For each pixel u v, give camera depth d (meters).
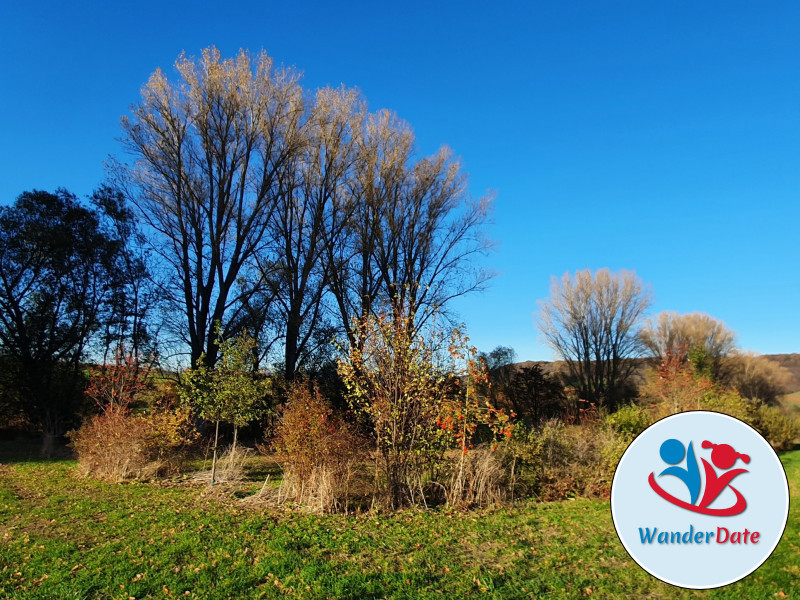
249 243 21.73
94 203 22.39
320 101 22.06
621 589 4.82
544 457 10.22
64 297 21.61
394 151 22.80
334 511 8.18
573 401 27.27
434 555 5.90
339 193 23.36
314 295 23.08
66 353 21.45
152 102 19.48
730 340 39.06
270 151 21.22
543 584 4.97
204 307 20.33
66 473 12.62
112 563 5.43
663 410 15.25
